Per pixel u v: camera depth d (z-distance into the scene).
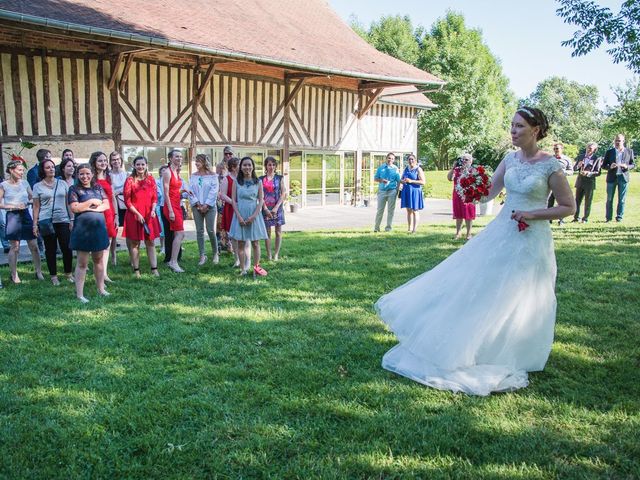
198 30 13.54
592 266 7.79
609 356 4.37
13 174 6.78
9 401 3.52
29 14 9.99
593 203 18.08
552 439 3.11
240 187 7.27
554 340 4.75
